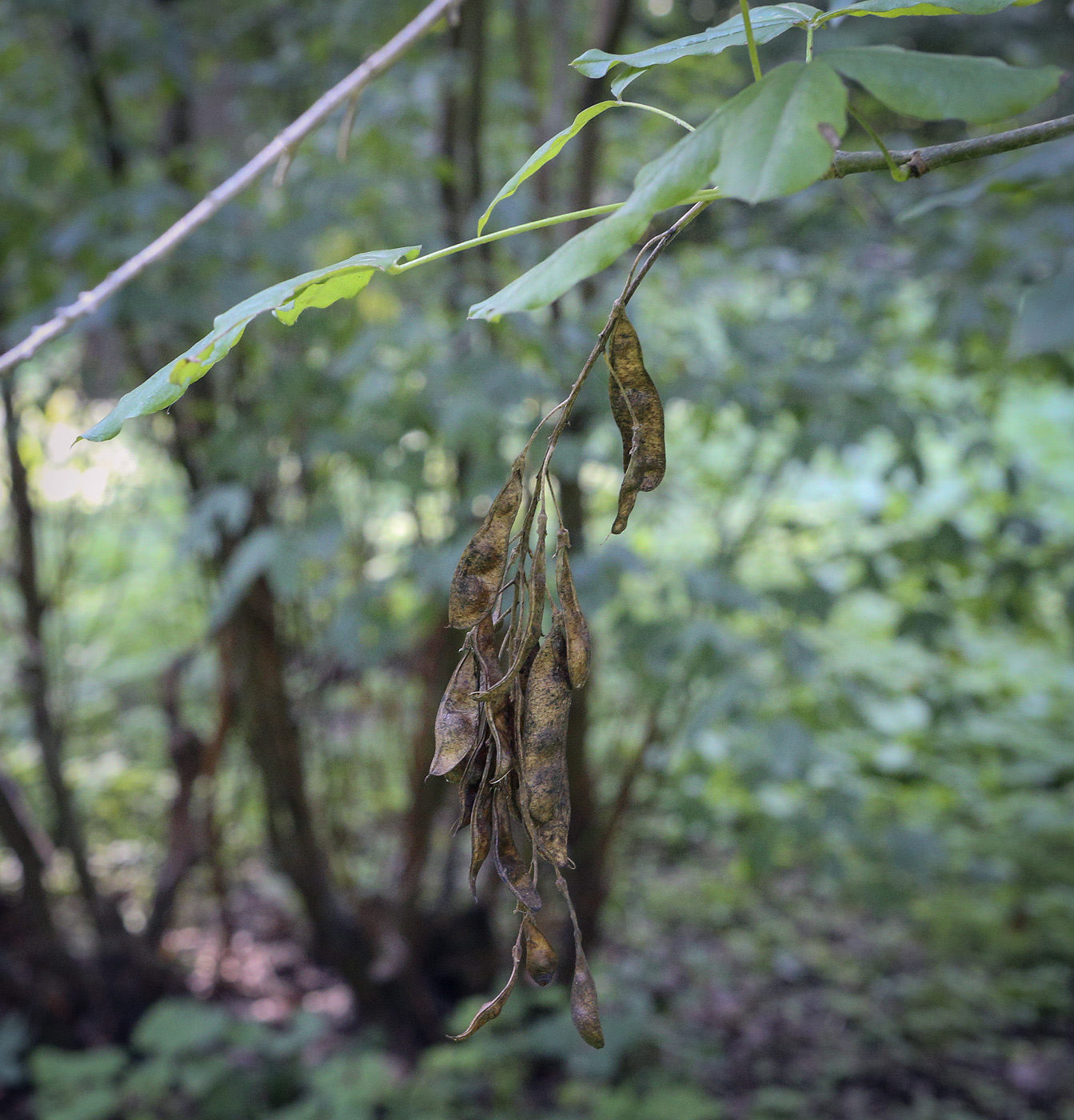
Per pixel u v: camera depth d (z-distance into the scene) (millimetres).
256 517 2865
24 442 3279
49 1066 2789
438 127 2822
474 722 660
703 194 594
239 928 3768
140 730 4488
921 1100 3072
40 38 2938
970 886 4102
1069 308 646
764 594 2703
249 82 3357
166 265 2330
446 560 2340
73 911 3666
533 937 644
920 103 481
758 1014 3463
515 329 2230
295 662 3230
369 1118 2699
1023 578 2854
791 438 2805
